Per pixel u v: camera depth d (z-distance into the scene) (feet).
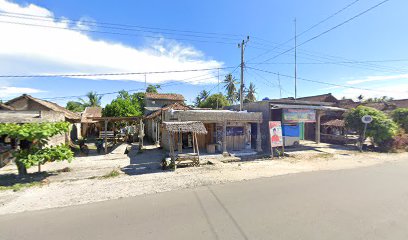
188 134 51.42
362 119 49.29
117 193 21.40
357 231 13.43
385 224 14.33
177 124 36.22
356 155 44.70
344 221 14.79
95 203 18.78
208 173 29.71
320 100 86.53
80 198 20.06
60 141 54.60
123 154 48.29
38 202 19.11
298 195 20.11
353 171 30.45
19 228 14.33
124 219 15.53
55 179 27.32
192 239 12.71
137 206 17.97
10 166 37.06
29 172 32.24
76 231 13.87
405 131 59.88
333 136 63.41
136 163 38.58
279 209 16.92
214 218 15.49
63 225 14.71
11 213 16.80
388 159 40.45
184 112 41.86
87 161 40.86
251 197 19.74
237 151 47.83
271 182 24.77
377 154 46.03
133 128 85.71
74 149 57.21
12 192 21.98
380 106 89.35
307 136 72.59
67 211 17.10
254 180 25.75
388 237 12.73
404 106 94.07
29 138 27.35
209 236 13.03
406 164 35.68
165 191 21.93
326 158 41.47
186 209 17.19
